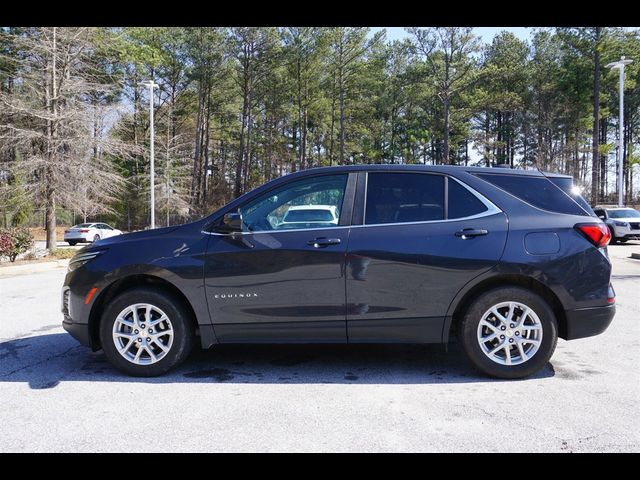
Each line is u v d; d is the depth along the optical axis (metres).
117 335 4.35
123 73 35.62
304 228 4.35
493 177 4.41
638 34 34.84
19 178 18.75
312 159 62.47
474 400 3.80
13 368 4.70
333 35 44.25
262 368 4.65
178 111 47.53
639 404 3.70
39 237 34.12
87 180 18.88
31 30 19.44
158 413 3.60
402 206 4.35
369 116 58.75
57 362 4.89
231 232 4.31
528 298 4.14
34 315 7.36
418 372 4.50
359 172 4.47
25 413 3.61
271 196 4.51
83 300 4.38
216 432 3.28
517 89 52.94
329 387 4.12
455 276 4.15
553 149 55.34
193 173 43.81
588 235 4.20
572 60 39.09
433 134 59.09
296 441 3.15
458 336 4.29
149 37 41.25
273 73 45.19
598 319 4.19
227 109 49.38
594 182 36.34
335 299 4.22
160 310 4.32
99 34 20.92
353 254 4.20
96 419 3.50
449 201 4.32
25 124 19.14
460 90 44.84
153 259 4.29
